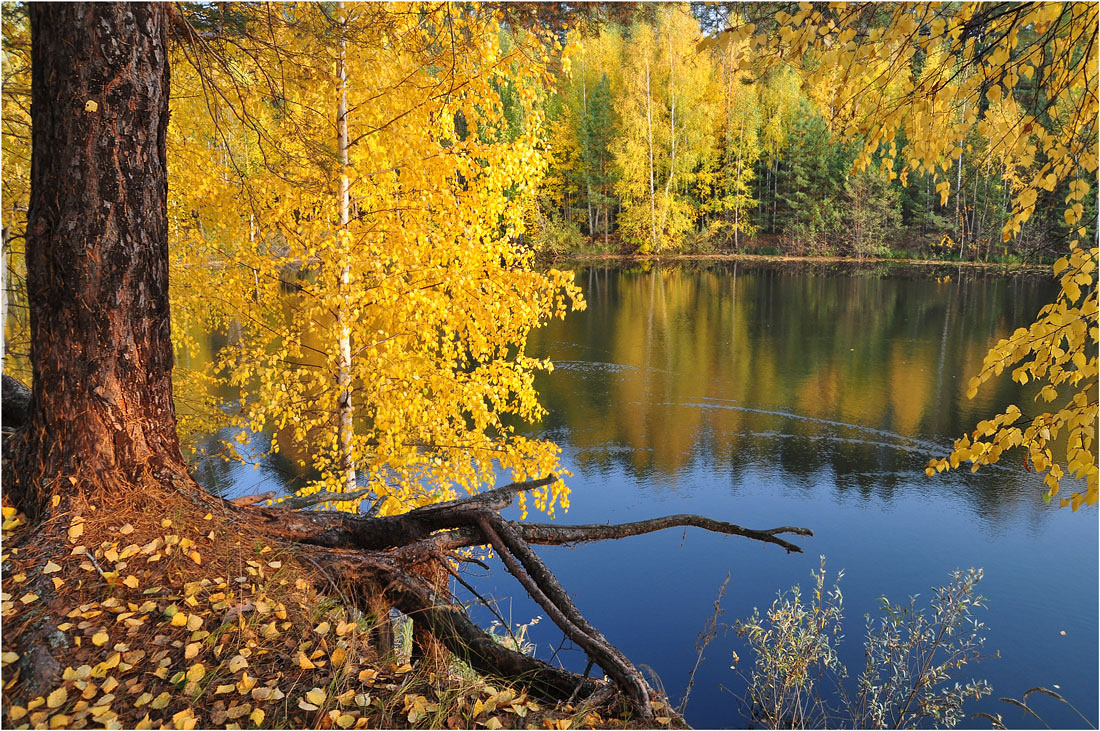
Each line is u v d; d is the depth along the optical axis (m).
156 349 2.57
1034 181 2.84
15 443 2.49
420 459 5.06
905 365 14.10
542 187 33.34
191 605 2.11
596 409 11.64
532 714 2.00
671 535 7.13
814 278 26.84
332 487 5.02
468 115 4.89
